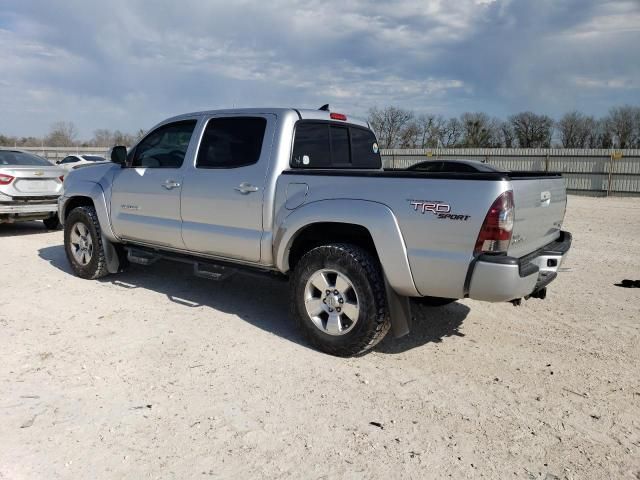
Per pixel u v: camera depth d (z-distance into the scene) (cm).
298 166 477
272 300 585
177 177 530
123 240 615
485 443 311
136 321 505
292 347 449
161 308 547
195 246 526
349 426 326
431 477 279
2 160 1022
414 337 482
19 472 273
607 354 446
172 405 346
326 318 438
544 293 439
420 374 403
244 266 504
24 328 480
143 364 408
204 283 649
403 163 3231
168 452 295
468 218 361
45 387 366
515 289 360
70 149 4394
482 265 358
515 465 291
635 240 1035
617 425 334
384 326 412
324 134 513
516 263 356
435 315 546
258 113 484
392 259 392
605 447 310
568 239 481
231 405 348
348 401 358
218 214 496
